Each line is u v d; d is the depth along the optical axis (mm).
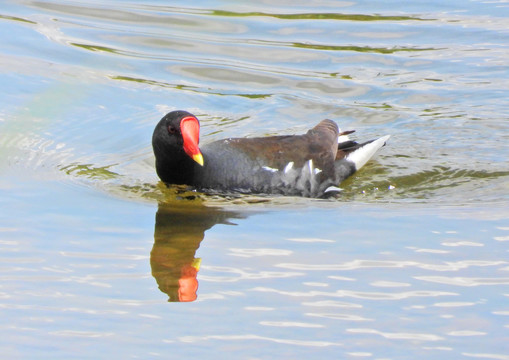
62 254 9680
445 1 20609
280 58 17609
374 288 8828
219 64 17328
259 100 15938
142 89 16047
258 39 18500
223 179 12188
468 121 14867
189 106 15555
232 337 7875
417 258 9555
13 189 11828
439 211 11188
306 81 16703
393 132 14547
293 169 12422
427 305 8445
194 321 8164
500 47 17891
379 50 17906
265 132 14562
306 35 18719
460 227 10523
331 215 11117
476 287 8820
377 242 10055
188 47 18047
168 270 9289
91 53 17438
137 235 10344
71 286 8867
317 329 8008
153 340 7809
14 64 16594
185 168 12141
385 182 12609
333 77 16828
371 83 16547
